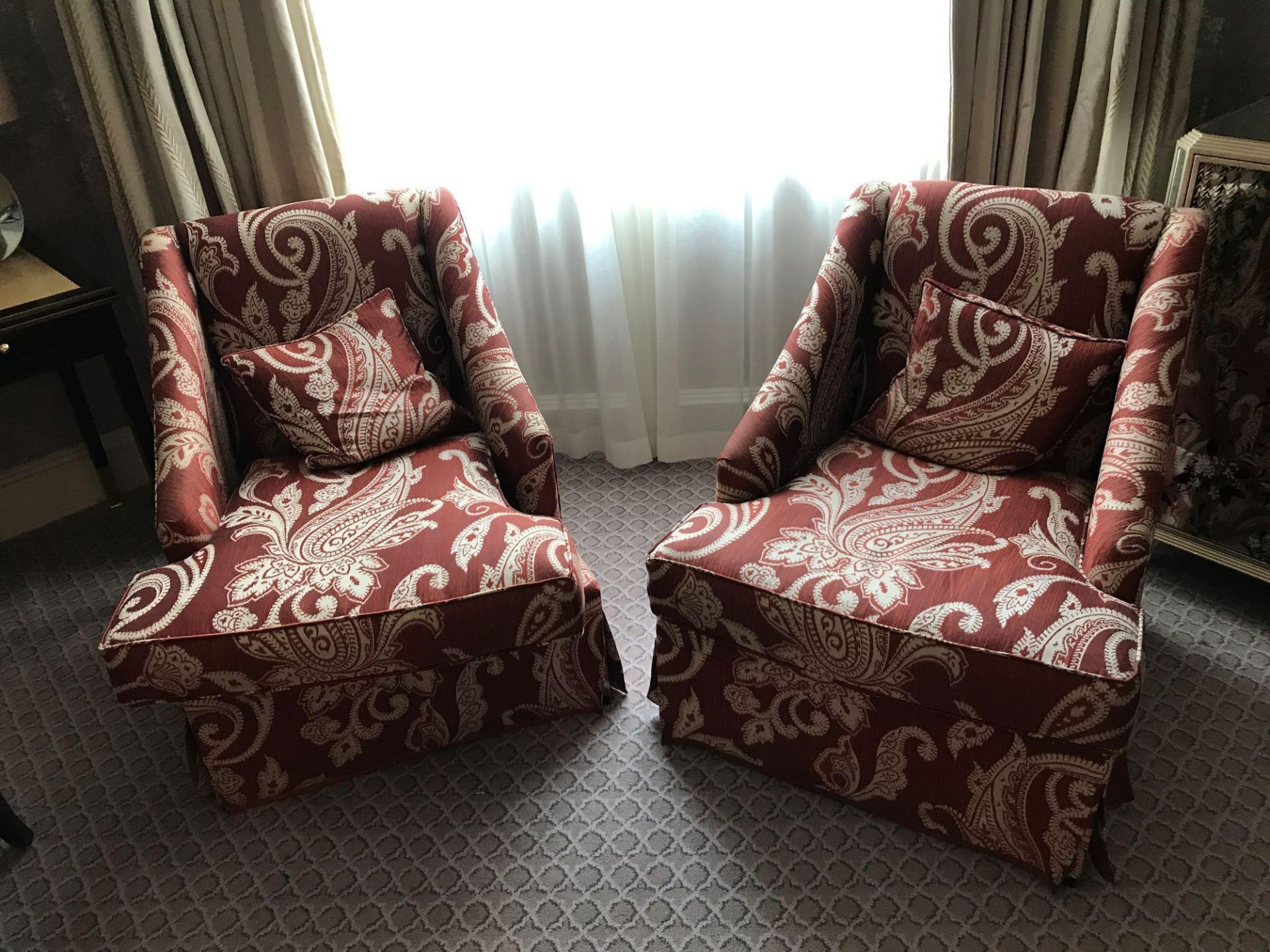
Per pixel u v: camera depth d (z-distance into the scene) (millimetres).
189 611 1541
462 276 1946
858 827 1669
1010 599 1434
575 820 1706
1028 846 1523
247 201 2193
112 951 1555
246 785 1704
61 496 2473
